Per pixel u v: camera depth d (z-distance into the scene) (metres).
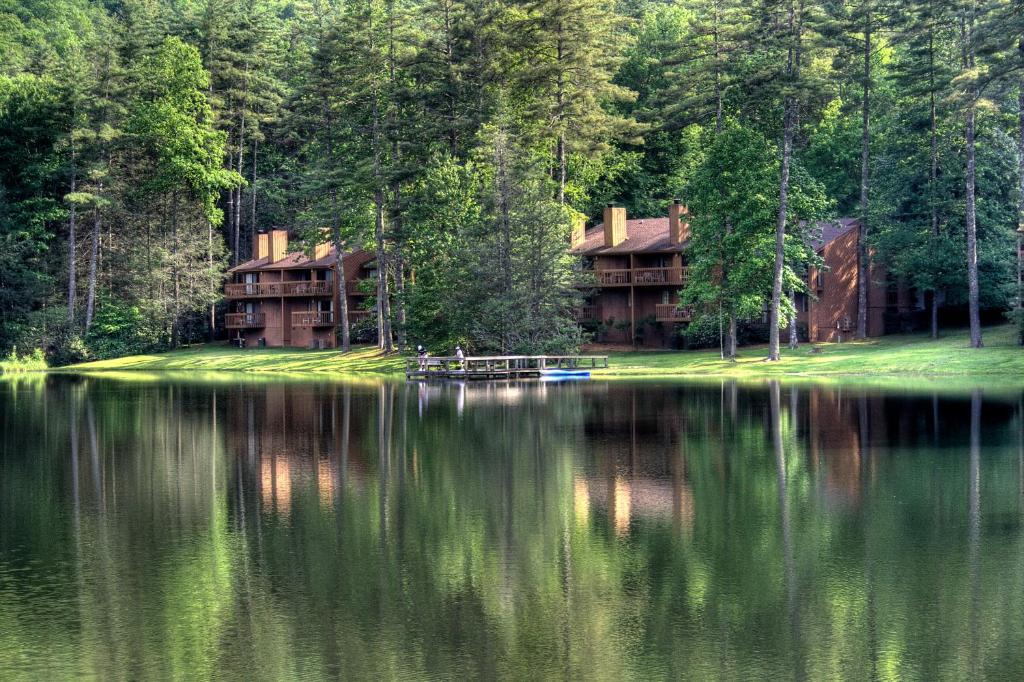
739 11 75.75
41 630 16.31
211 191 107.12
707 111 92.31
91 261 102.00
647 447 34.00
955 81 60.78
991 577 18.62
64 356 98.62
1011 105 80.44
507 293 73.81
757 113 73.25
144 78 102.06
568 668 14.78
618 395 53.72
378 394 57.81
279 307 106.81
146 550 20.94
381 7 88.69
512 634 16.08
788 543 21.03
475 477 28.75
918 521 22.78
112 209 101.50
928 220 79.19
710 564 19.56
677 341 85.69
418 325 79.12
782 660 15.05
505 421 42.12
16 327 96.94
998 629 16.12
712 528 22.34
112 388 66.50
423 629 16.31
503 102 82.25
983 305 79.06
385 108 88.62
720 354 78.06
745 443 34.50
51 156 102.31
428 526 22.77
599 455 32.47
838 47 79.88
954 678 14.44
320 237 94.31
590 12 86.69
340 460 32.16
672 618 16.73
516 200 75.06
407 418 43.94
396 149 87.56
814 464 30.09
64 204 104.88
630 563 19.72
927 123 80.38
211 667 14.89
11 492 27.25
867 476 28.06
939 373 62.12
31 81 102.88
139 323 101.88
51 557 20.44
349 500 25.70
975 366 62.66
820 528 22.27
